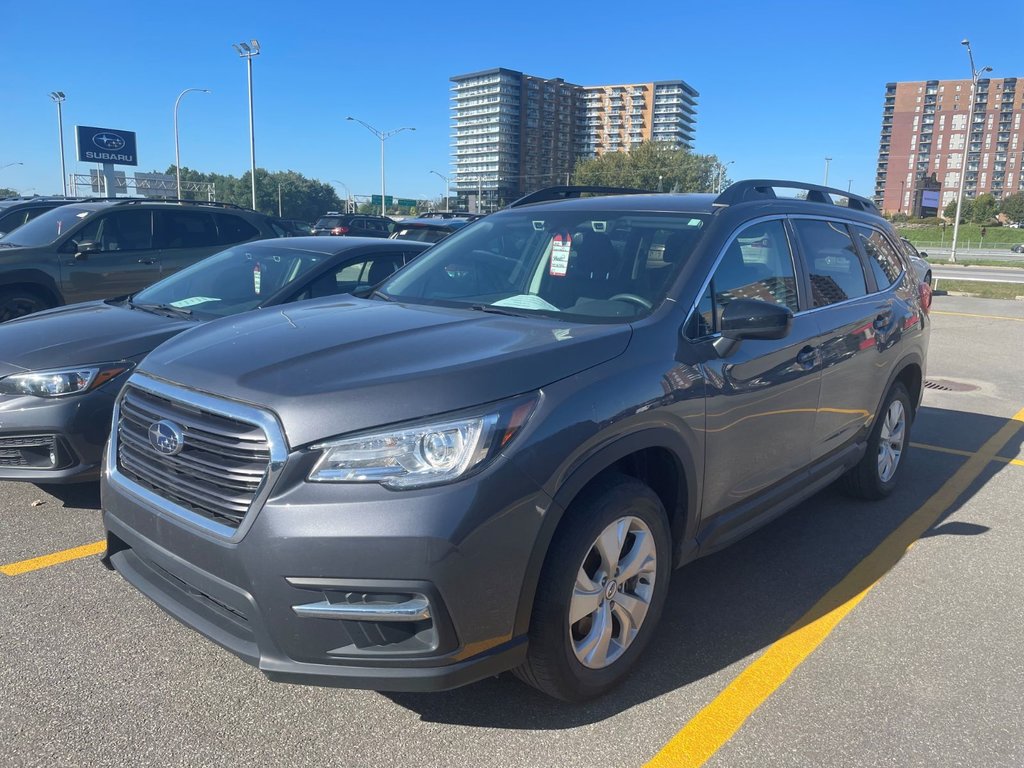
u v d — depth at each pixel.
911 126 173.25
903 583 4.15
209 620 2.73
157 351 3.20
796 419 3.95
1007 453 6.59
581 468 2.70
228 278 6.05
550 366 2.77
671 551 3.30
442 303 3.79
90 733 2.80
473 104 127.06
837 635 3.61
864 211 5.25
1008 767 2.74
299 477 2.47
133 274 9.57
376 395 2.53
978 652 3.48
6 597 3.74
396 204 92.94
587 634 2.94
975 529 4.90
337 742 2.79
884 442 5.25
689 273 3.45
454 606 2.45
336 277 6.10
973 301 20.16
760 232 3.94
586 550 2.77
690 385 3.17
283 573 2.43
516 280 3.82
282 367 2.74
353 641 2.49
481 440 2.50
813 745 2.84
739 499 3.67
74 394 4.43
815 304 4.20
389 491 2.42
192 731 2.83
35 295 8.89
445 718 2.94
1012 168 166.88
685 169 107.31
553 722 2.93
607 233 3.85
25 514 4.72
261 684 3.12
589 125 143.00
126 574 3.05
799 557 4.46
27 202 15.14
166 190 49.38
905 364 5.12
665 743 2.83
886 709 3.05
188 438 2.72
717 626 3.67
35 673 3.15
